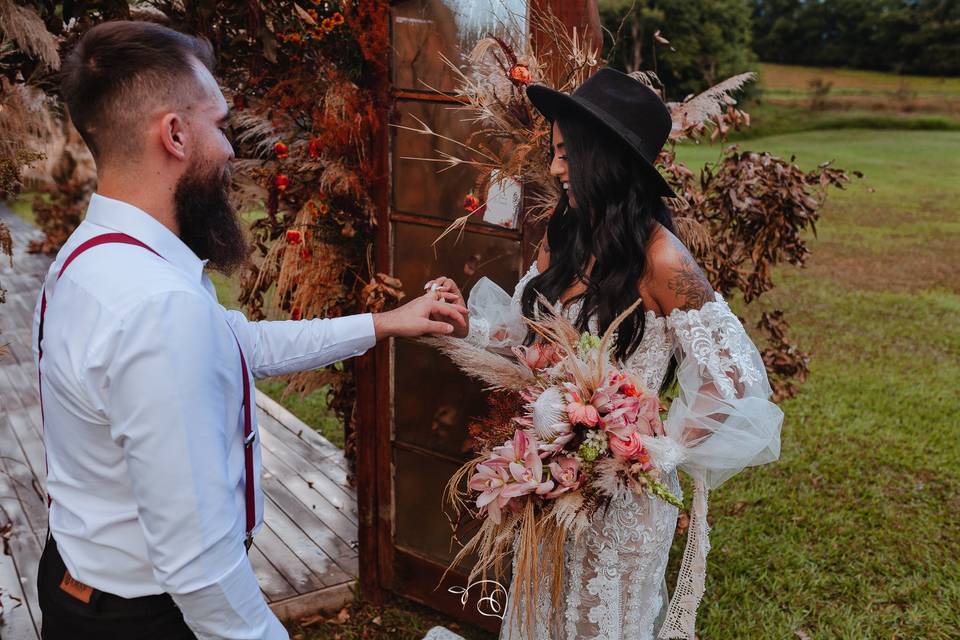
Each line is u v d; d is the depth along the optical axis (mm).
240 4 2410
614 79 1906
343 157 2604
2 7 2082
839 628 3041
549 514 1795
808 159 19703
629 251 1893
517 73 2115
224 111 1437
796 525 3826
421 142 2559
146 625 1402
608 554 1990
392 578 3068
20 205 11641
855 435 4852
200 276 1420
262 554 3359
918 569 3453
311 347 1901
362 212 2680
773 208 2820
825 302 8070
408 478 2922
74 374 1264
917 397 5484
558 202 2227
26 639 2756
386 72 2539
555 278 2096
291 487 3912
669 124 1939
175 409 1212
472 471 2121
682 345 1896
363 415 2941
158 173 1364
